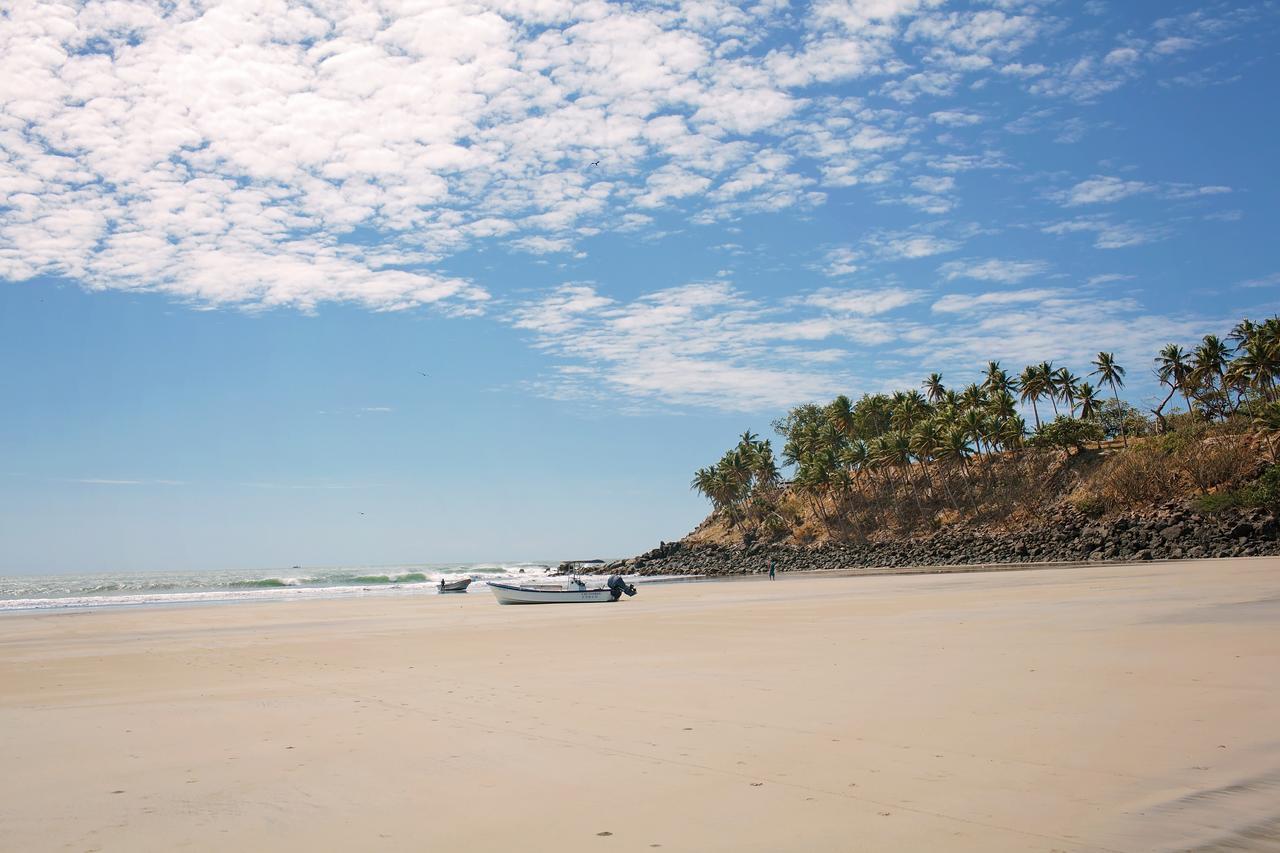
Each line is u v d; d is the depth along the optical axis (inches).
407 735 430.6
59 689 657.6
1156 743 355.6
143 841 276.1
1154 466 3764.8
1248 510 3137.3
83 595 4037.9
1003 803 286.2
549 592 2038.6
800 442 5753.0
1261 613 867.4
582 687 567.8
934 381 5467.5
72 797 330.6
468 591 3676.2
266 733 448.8
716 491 5797.2
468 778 343.6
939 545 4128.9
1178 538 3159.5
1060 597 1253.7
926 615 1051.3
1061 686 490.3
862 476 5374.0
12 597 3902.6
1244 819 264.2
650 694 527.8
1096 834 254.5
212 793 332.5
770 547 5182.1
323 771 362.0
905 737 382.9
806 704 471.5
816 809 287.0
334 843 270.4
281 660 821.2
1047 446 4473.4
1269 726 376.5
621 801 305.0
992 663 593.3
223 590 4397.1
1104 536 3444.9
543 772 348.5
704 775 334.3
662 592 2383.1
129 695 613.0
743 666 642.2
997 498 4483.3
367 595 3243.1
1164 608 973.2
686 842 260.2
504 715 475.5
